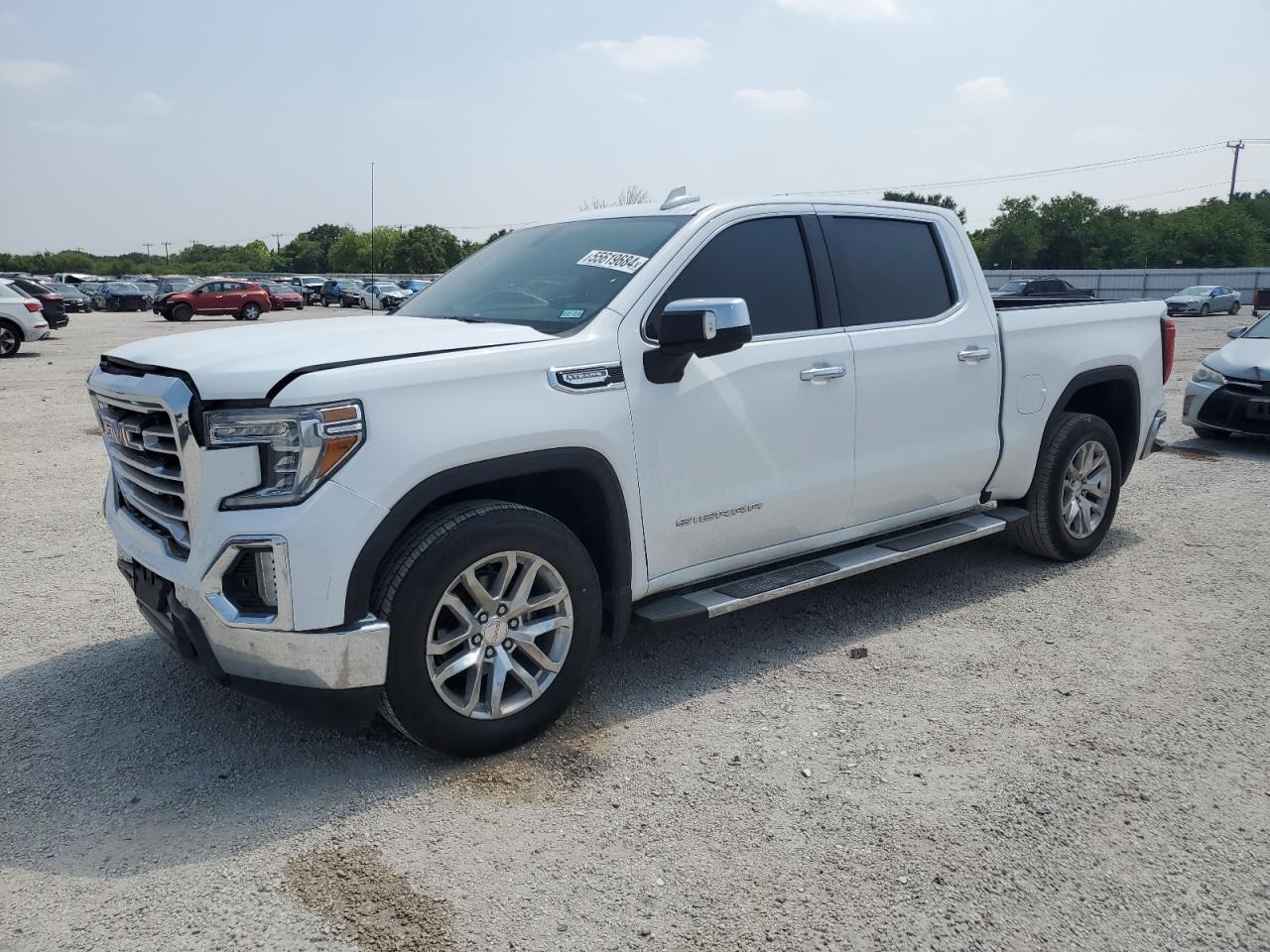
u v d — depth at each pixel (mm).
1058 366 5266
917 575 5457
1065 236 74750
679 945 2436
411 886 2662
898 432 4512
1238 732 3588
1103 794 3152
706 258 3930
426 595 3084
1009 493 5211
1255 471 8414
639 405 3588
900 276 4664
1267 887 2695
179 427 2988
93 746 3449
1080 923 2535
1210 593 5148
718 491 3877
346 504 2938
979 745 3480
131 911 2551
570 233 4352
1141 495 7488
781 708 3773
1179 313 40875
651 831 2934
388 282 47688
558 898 2611
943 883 2688
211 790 3156
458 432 3117
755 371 3938
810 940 2455
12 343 18609
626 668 4164
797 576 4180
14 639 4449
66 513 6703
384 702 3170
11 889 2648
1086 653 4340
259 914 2539
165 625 3314
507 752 3410
